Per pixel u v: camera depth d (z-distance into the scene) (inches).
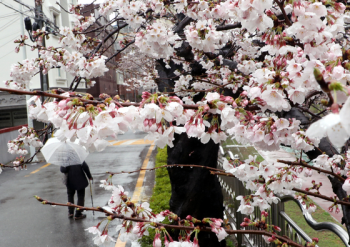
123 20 133.0
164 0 105.7
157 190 250.2
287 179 78.7
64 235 194.2
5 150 463.5
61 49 137.2
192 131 50.8
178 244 60.5
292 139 68.4
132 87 587.5
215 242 139.1
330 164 80.9
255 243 140.1
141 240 174.4
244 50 140.5
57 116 45.4
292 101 56.7
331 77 46.6
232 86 119.3
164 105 46.9
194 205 135.1
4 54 619.8
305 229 103.4
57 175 360.2
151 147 507.2
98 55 114.0
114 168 368.8
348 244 69.2
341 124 25.0
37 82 566.6
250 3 53.4
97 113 44.2
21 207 253.3
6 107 687.1
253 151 265.9
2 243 187.6
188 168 133.0
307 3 54.6
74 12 169.8
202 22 88.4
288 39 61.2
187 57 121.4
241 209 88.7
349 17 92.0
